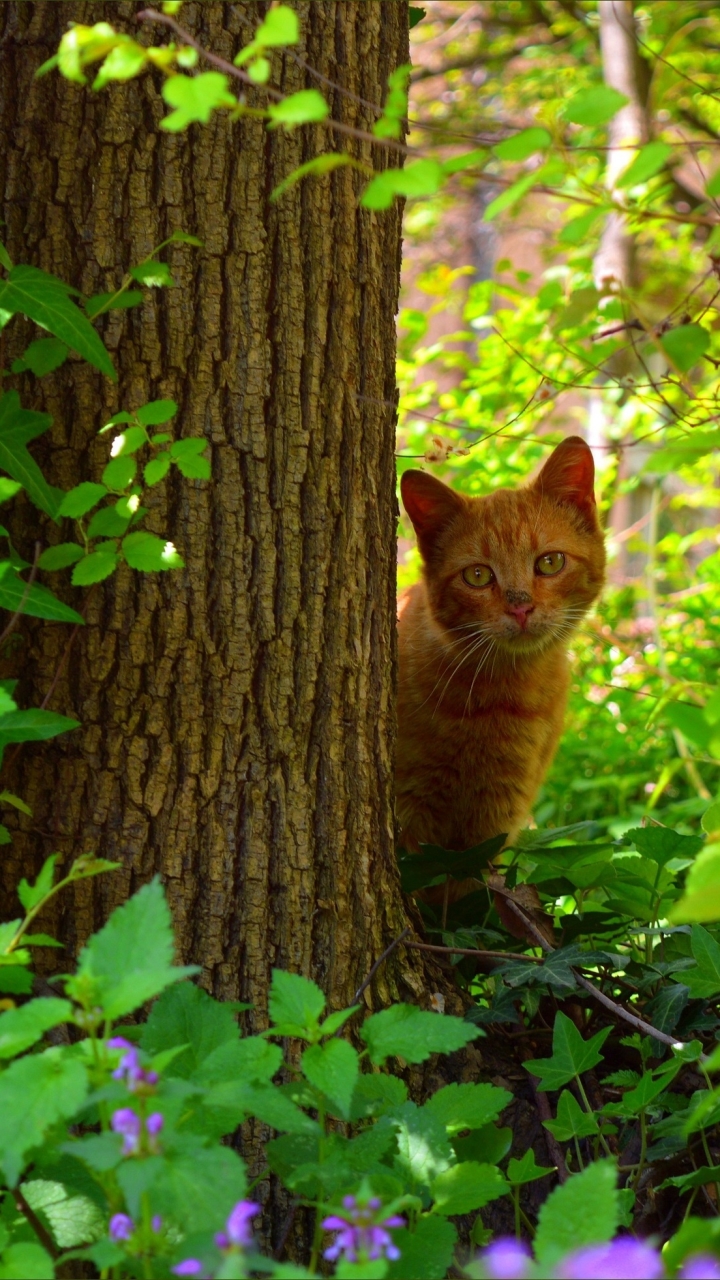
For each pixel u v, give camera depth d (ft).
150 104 7.92
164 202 7.98
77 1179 6.01
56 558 7.37
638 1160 8.41
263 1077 5.65
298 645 8.38
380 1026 6.12
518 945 10.39
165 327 8.04
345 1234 4.83
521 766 12.65
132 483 7.91
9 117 7.89
